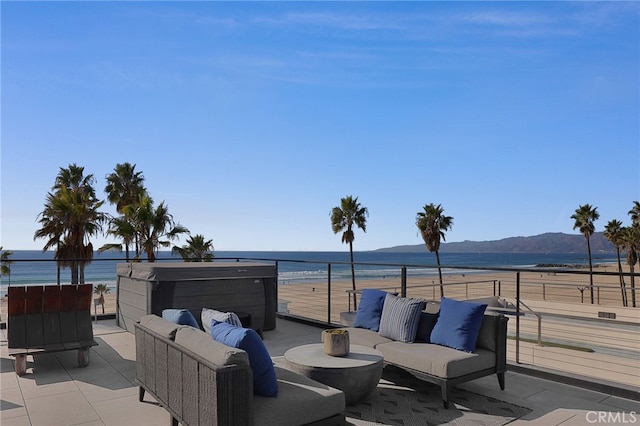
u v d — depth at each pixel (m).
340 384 3.02
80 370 4.09
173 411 2.58
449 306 3.72
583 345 7.91
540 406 3.21
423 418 2.98
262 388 2.37
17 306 4.22
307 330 6.02
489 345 3.54
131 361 4.39
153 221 15.06
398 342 3.80
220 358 2.15
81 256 14.54
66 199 14.66
